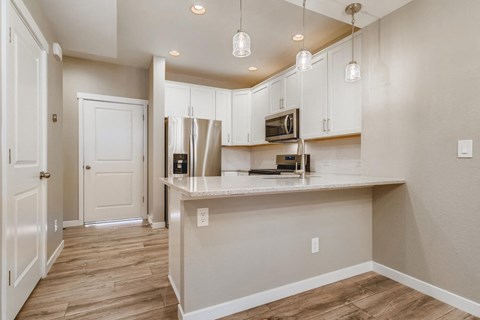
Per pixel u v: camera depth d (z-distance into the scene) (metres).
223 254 1.70
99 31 2.53
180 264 1.67
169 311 1.73
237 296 1.75
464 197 1.74
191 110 4.22
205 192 1.37
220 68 4.22
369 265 2.37
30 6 1.86
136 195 4.33
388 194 2.24
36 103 2.01
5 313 1.45
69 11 2.17
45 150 2.18
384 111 2.26
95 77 4.01
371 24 2.38
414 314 1.70
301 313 1.71
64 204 3.86
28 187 1.83
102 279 2.18
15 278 1.61
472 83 1.69
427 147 1.95
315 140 3.45
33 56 1.94
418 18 2.00
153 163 3.84
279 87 3.75
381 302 1.85
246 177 2.38
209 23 2.84
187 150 3.93
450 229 1.82
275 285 1.89
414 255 2.04
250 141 4.46
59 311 1.71
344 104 2.69
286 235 1.93
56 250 2.60
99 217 4.08
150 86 4.07
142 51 3.61
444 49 1.84
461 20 1.75
